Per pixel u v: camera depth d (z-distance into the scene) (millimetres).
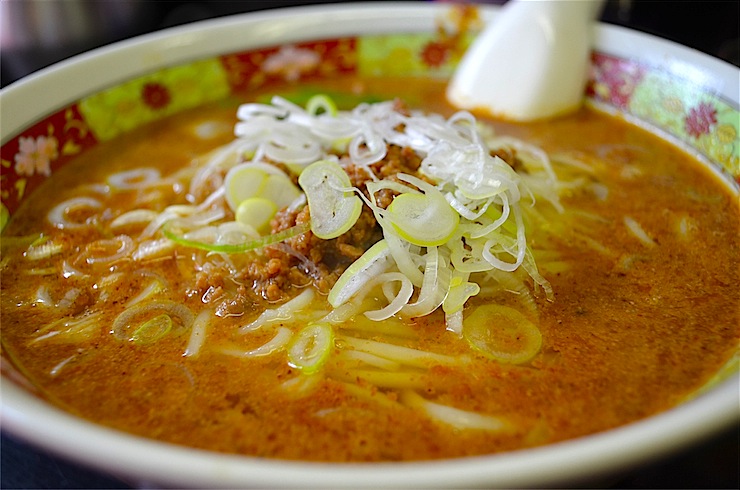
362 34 235
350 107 220
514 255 142
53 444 88
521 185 152
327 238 140
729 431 91
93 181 183
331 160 155
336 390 121
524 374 123
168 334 133
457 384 122
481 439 110
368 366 127
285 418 115
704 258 152
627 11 260
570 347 129
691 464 125
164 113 213
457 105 224
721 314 135
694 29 261
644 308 138
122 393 119
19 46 251
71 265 151
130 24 272
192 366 126
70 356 127
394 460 107
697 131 189
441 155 151
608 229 163
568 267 150
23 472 126
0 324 134
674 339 130
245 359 127
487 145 168
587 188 178
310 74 236
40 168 177
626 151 196
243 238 149
